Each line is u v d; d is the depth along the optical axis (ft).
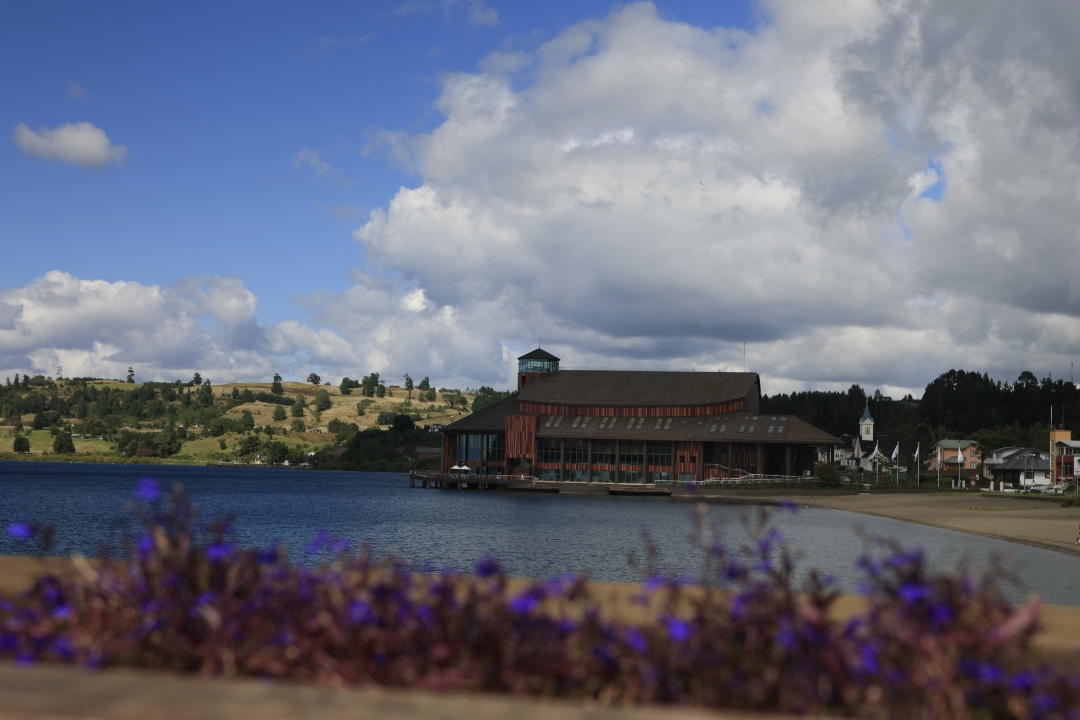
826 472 497.05
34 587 18.69
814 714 15.12
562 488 555.69
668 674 15.53
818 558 170.30
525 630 16.38
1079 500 352.49
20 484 540.52
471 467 608.19
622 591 24.68
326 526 270.26
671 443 547.49
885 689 14.94
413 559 171.53
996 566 17.80
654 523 293.43
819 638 15.58
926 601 15.66
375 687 15.64
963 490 522.88
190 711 11.87
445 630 16.48
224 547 18.45
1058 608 25.48
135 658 16.83
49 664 16.28
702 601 18.39
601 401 583.99
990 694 14.53
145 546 18.24
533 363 634.84
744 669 15.56
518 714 11.98
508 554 186.09
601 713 12.05
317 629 16.53
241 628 16.49
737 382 587.68
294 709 12.07
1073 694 14.10
